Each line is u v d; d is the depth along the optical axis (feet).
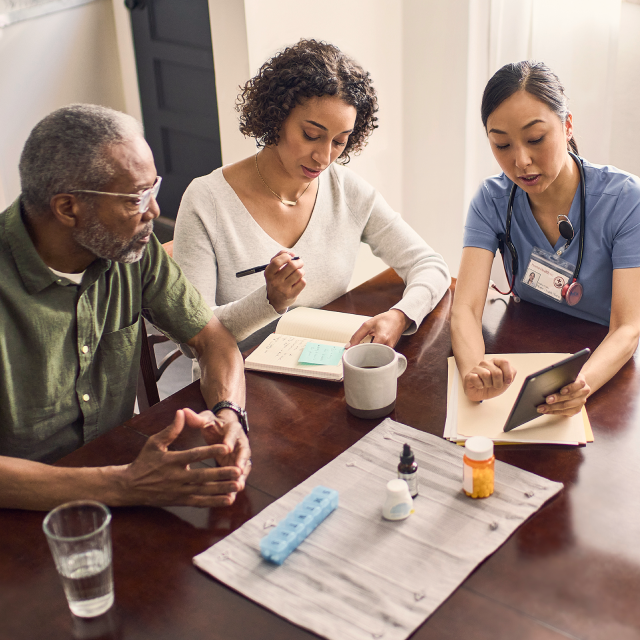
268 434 3.93
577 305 5.28
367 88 5.32
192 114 10.03
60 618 2.79
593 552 2.95
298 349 4.74
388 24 9.21
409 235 6.01
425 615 2.66
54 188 3.62
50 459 4.38
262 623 2.70
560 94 4.61
